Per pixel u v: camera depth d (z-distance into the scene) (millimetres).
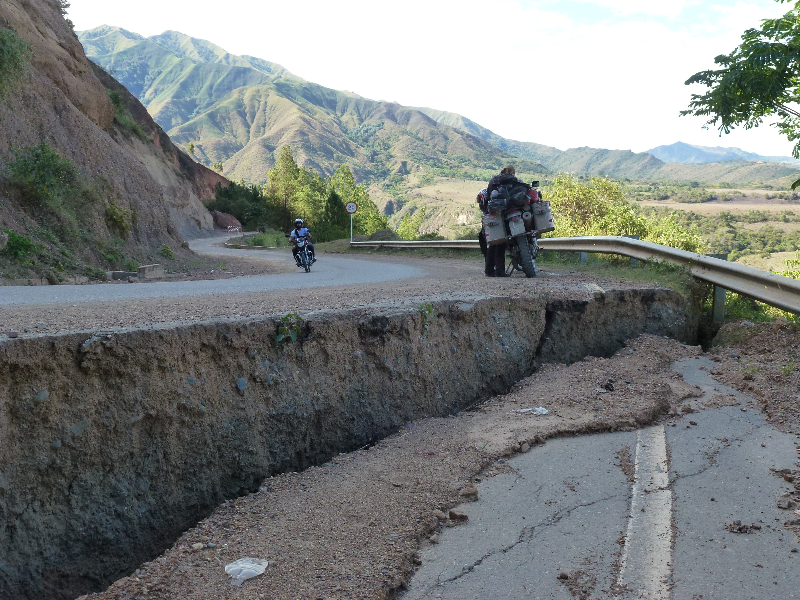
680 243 20172
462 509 3441
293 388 4762
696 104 14336
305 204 108500
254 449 4484
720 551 2852
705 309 8453
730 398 5043
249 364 4578
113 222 19562
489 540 3107
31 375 3590
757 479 3574
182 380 4195
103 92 28969
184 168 95312
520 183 10453
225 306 6066
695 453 4012
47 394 3623
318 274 14508
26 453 3543
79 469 3734
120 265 17531
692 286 8266
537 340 6797
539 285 8414
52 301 6938
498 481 3773
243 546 3188
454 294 7000
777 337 6480
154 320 4676
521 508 3410
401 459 4219
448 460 4074
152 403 4020
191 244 54469
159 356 4082
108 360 3871
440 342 5910
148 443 4023
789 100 13586
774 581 2600
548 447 4270
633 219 24266
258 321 4711
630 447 4191
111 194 20438
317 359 4957
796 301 6438
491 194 10453
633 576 2707
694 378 5730
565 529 3156
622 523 3176
